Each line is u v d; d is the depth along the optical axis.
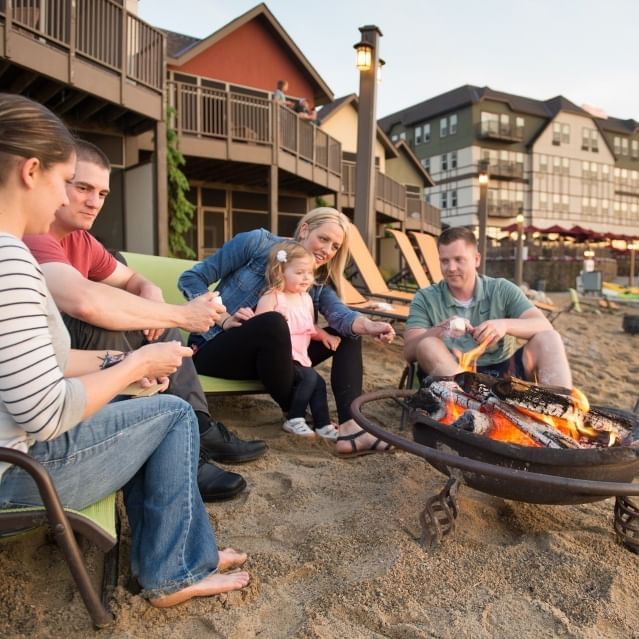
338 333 2.66
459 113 39.91
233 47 14.10
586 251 25.11
